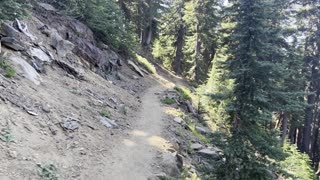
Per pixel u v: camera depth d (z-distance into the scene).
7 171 7.53
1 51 12.55
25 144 8.93
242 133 10.43
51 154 9.36
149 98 23.34
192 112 25.05
